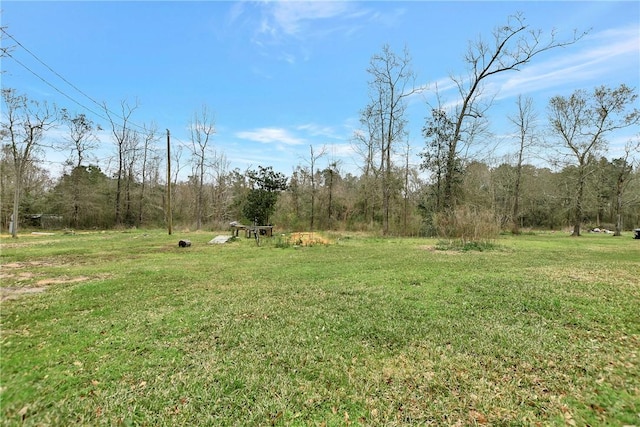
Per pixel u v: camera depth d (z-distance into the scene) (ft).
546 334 12.10
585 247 43.14
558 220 101.81
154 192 100.22
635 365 9.78
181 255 33.50
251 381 8.77
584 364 9.85
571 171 77.30
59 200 85.35
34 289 18.48
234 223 58.75
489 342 11.35
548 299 16.46
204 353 10.39
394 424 7.15
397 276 22.17
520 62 59.98
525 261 29.30
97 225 90.07
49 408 7.52
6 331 12.01
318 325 12.90
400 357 10.24
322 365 9.70
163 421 7.15
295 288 18.94
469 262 28.55
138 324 12.87
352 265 26.99
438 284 19.83
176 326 12.69
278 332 12.14
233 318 13.66
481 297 16.93
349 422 7.22
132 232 73.72
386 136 72.02
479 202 74.18
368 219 81.20
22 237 57.00
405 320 13.52
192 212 100.83
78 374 9.01
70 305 15.33
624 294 17.46
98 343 11.05
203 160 90.84
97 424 7.04
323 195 85.40
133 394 8.11
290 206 84.69
